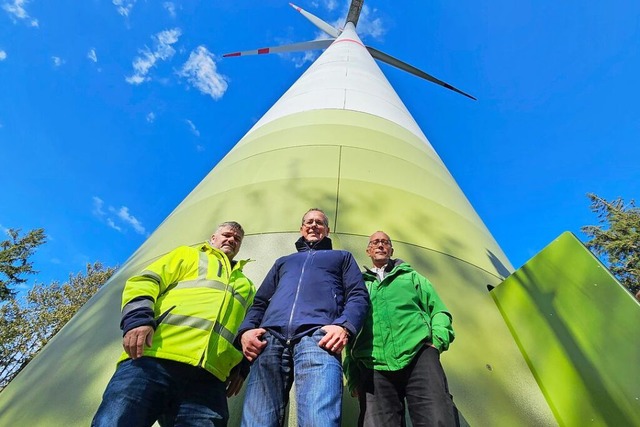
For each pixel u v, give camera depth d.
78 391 3.66
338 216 5.26
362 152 6.88
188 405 2.68
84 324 4.77
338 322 2.74
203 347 2.80
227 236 3.82
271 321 2.88
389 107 9.53
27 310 34.03
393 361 2.89
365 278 3.65
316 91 9.73
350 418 3.27
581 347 3.81
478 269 5.43
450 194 7.13
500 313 4.85
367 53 15.92
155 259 5.43
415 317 3.09
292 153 6.76
